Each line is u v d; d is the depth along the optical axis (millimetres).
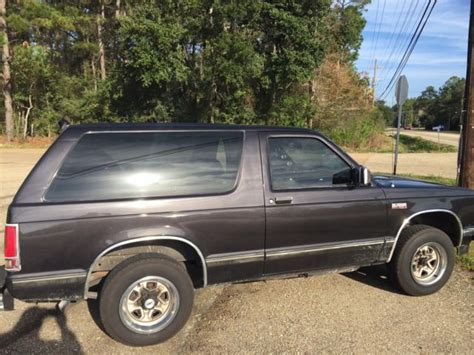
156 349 3695
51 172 3543
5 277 3607
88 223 3506
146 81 23562
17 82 34062
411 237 4633
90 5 37781
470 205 4961
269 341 3793
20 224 3373
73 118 32156
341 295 4723
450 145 36938
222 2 24359
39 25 30828
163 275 3705
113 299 3588
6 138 32094
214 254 3885
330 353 3604
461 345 3729
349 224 4371
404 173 16094
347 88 32844
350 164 4473
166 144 3889
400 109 12328
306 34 24141
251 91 26797
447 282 5102
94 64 40000
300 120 27312
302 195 4172
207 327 4047
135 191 3701
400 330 3977
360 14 31625
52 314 4301
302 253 4203
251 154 4090
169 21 24062
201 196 3836
